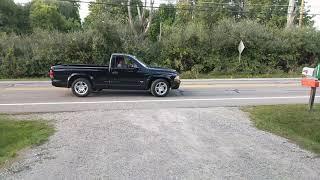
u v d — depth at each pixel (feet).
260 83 72.69
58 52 94.02
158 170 21.01
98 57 95.45
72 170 20.94
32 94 53.06
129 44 99.71
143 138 28.12
